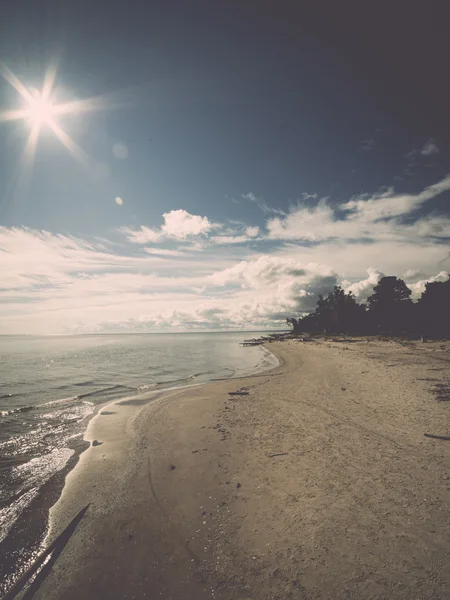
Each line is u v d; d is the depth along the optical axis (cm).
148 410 1323
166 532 501
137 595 379
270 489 611
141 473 722
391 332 6631
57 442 949
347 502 544
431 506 518
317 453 768
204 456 800
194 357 4488
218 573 407
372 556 413
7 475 722
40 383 2181
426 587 358
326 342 6238
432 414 1039
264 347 6788
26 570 426
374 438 848
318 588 369
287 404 1309
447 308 5859
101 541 484
